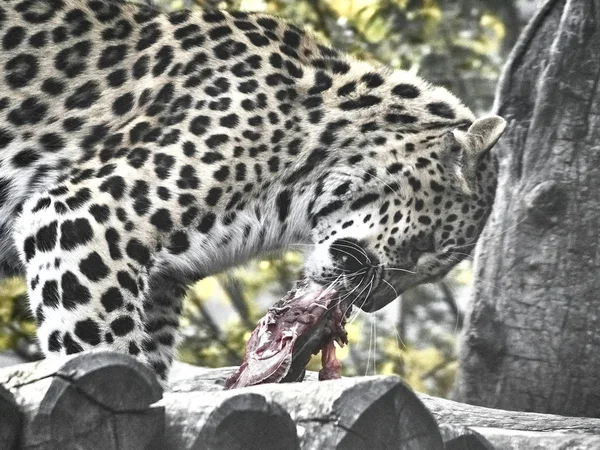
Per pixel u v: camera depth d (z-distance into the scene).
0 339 18.88
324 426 5.77
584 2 11.64
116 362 5.73
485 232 11.93
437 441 5.86
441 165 10.52
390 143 10.43
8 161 10.27
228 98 10.09
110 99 10.29
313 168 10.29
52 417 5.70
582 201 11.41
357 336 19.70
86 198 9.70
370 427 5.72
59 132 10.24
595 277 11.32
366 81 10.70
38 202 9.88
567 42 11.63
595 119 11.49
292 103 10.34
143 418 5.82
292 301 10.19
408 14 20.70
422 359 23.02
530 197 11.56
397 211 10.40
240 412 5.68
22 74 10.39
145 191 9.78
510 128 11.91
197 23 10.56
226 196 9.95
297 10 20.27
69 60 10.45
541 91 11.69
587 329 11.30
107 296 9.60
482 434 6.86
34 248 9.79
